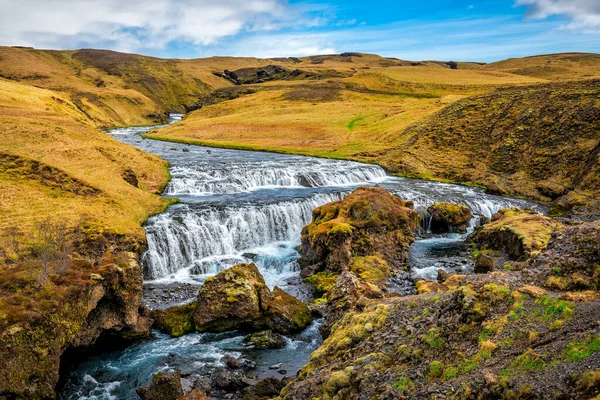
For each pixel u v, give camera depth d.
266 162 72.88
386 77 190.38
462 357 13.48
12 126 57.56
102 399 20.22
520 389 10.76
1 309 19.83
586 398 9.64
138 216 40.66
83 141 60.94
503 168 69.38
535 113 77.62
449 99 122.56
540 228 37.12
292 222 46.78
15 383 18.41
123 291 25.25
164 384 19.56
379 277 32.88
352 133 101.75
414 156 79.06
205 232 39.28
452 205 47.75
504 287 15.62
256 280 28.50
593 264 15.77
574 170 60.88
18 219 32.69
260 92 186.50
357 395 14.11
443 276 30.83
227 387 20.61
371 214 38.84
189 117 161.62
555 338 12.38
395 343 15.95
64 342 21.12
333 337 19.36
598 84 80.81
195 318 26.56
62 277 23.06
